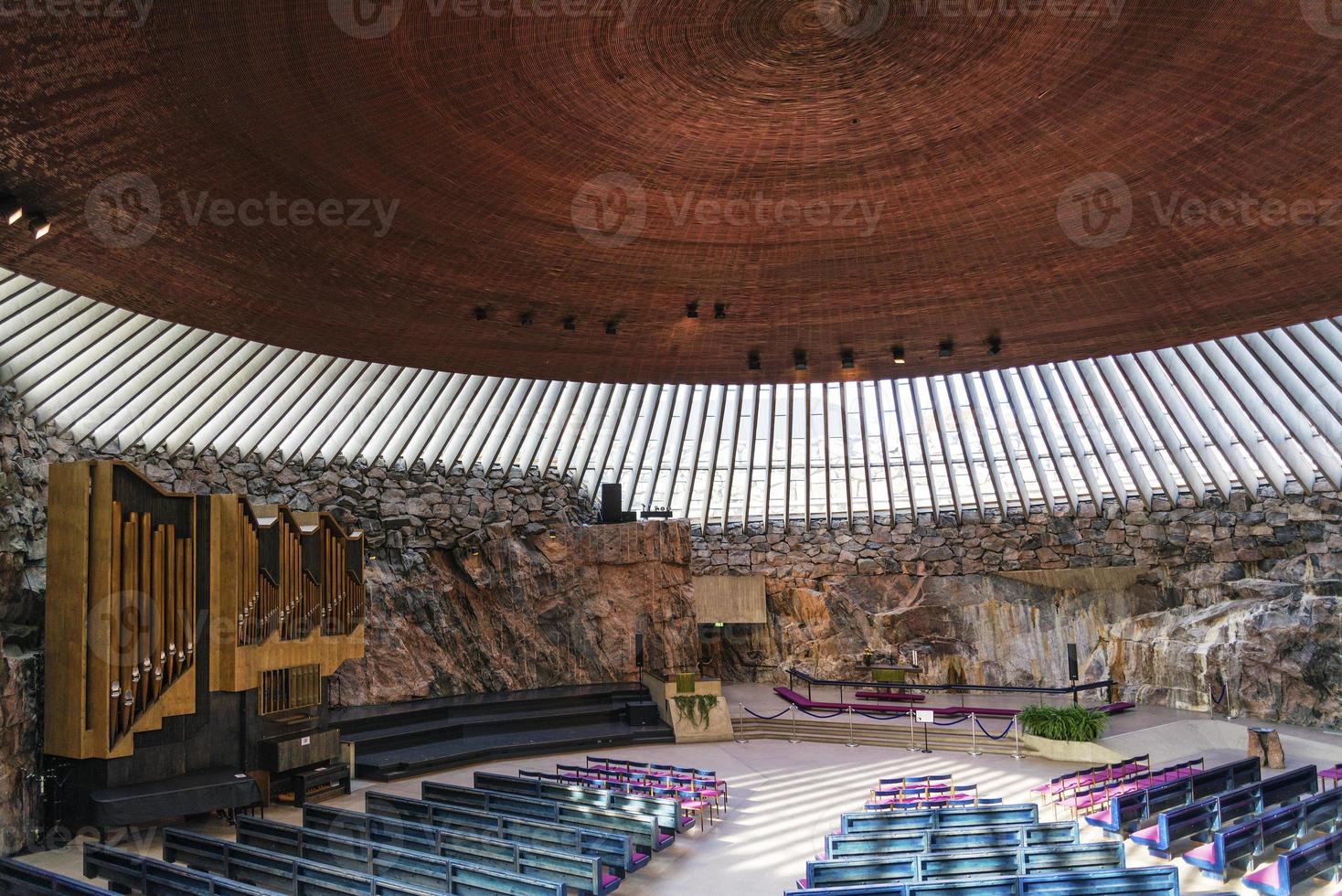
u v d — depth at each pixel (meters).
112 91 7.13
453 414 21.09
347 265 10.89
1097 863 9.55
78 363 14.55
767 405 22.58
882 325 13.17
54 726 11.66
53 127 7.52
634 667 23.27
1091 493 22.88
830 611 25.09
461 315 12.57
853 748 18.52
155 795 11.51
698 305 12.44
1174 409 20.02
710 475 24.31
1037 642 23.36
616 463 24.45
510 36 7.26
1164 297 12.07
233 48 6.83
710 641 25.73
